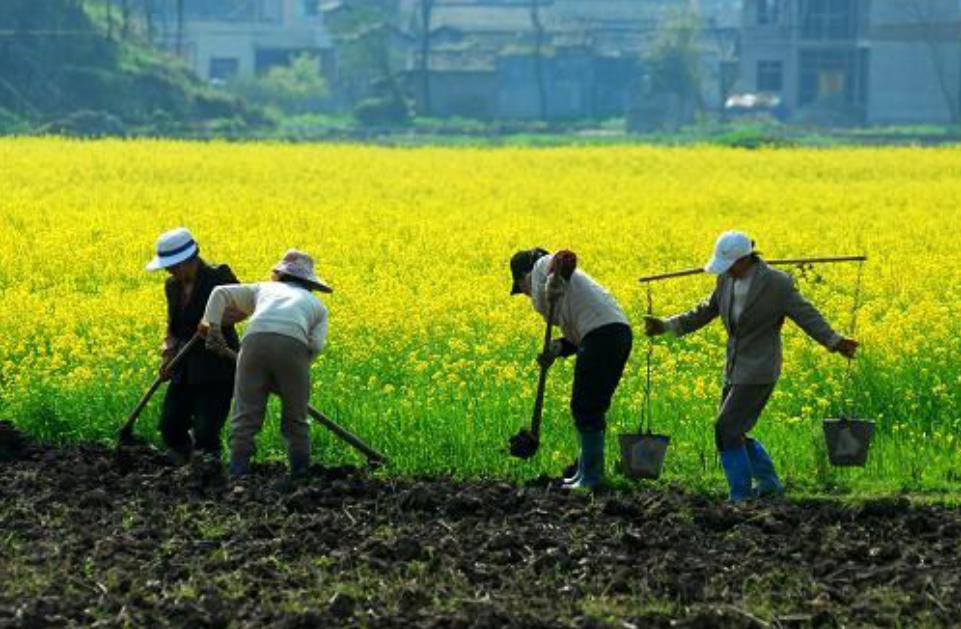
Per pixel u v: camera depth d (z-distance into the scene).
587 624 21.95
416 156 129.50
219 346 30.86
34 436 34.47
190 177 102.56
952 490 30.12
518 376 37.53
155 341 41.28
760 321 29.08
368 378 38.00
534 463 31.78
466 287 49.44
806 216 77.19
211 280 32.22
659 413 34.16
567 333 30.39
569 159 128.12
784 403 35.47
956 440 32.94
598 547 25.91
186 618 22.34
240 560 25.14
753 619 22.42
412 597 23.27
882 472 31.27
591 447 30.12
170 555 25.48
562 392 35.56
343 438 31.56
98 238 64.56
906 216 77.12
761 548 26.14
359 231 67.69
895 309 45.62
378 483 29.91
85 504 28.67
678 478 30.97
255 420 30.61
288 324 30.38
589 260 59.34
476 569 24.72
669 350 41.50
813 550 25.72
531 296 30.52
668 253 61.44
